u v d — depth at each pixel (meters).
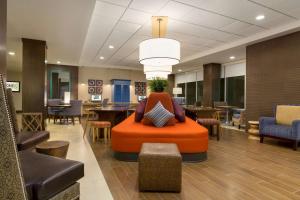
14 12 3.91
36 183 1.19
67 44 6.26
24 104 5.59
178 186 2.23
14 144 0.99
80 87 11.30
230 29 5.16
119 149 3.31
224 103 8.53
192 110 5.82
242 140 5.10
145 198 2.11
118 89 11.80
